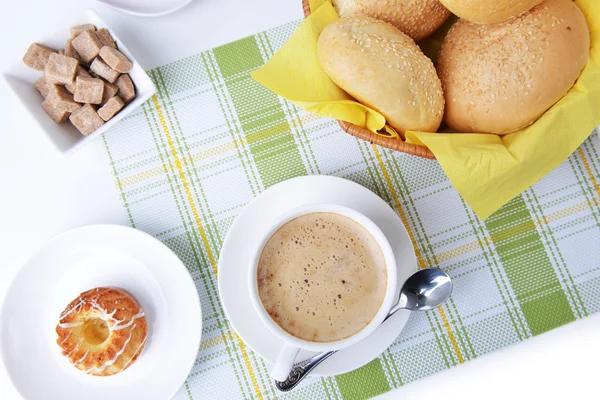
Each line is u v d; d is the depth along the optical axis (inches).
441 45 24.8
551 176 25.6
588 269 25.2
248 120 26.0
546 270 25.3
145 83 25.0
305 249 23.2
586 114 23.1
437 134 22.9
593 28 23.9
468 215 25.5
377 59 22.5
